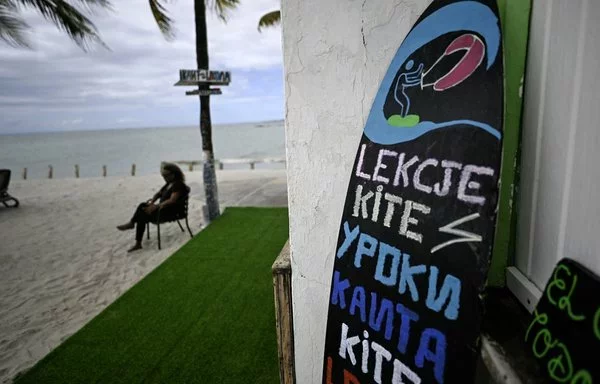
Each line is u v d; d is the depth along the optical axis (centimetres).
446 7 111
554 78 90
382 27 129
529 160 105
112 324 272
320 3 135
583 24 78
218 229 512
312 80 141
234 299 303
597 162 74
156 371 216
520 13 103
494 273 120
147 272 395
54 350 241
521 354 84
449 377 90
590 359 64
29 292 359
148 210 455
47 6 605
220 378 207
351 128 139
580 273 75
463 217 93
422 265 102
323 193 147
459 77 102
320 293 155
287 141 149
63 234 571
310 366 164
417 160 110
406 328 103
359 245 126
